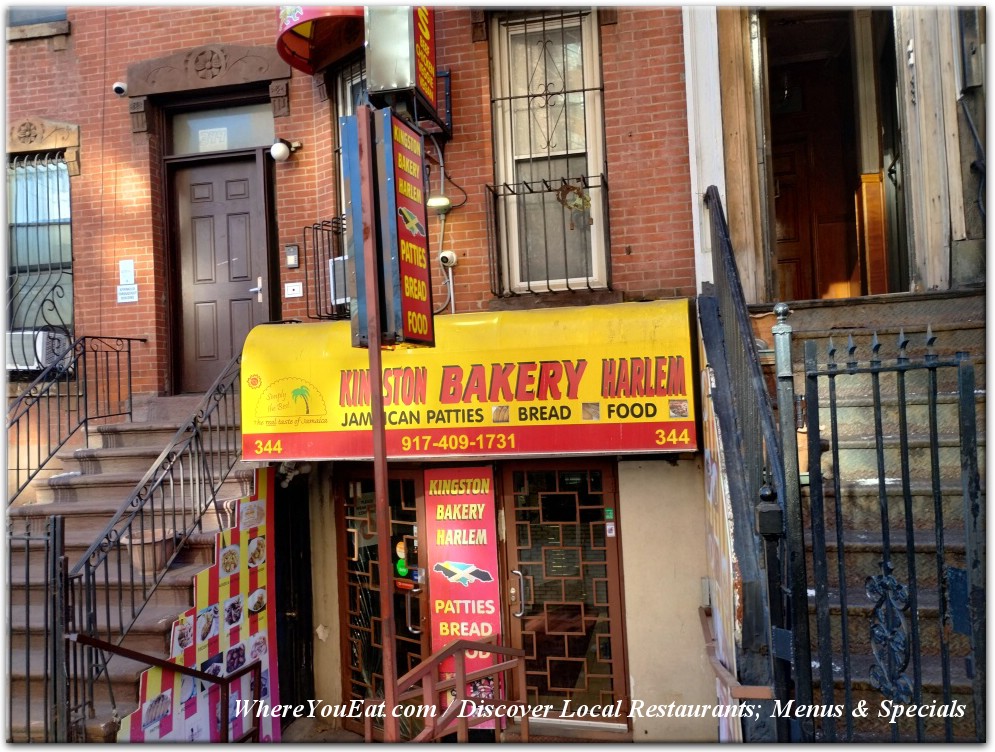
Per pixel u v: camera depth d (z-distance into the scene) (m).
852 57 7.47
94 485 5.78
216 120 6.89
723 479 3.28
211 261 6.88
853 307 4.69
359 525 6.08
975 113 4.60
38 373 6.73
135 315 6.64
